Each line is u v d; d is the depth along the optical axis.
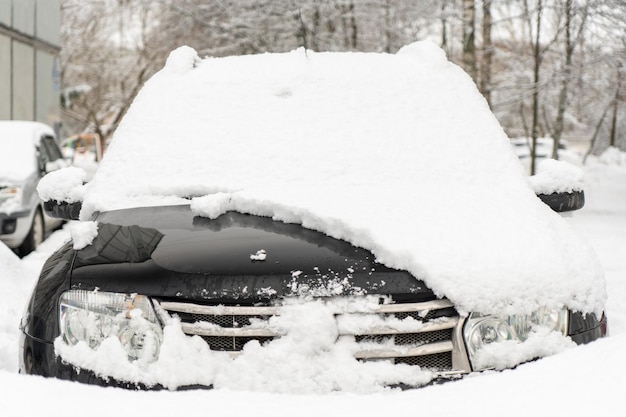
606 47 15.49
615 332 4.54
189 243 2.72
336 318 2.34
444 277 2.41
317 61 4.11
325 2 17.03
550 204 3.53
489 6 15.35
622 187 22.69
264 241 2.69
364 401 1.86
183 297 2.38
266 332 2.31
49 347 2.47
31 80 21.89
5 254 5.93
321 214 2.80
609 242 10.02
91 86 44.03
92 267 2.61
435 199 3.10
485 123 3.77
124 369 2.30
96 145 39.03
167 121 3.73
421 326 2.35
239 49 19.41
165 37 24.72
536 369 1.96
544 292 2.50
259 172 3.41
